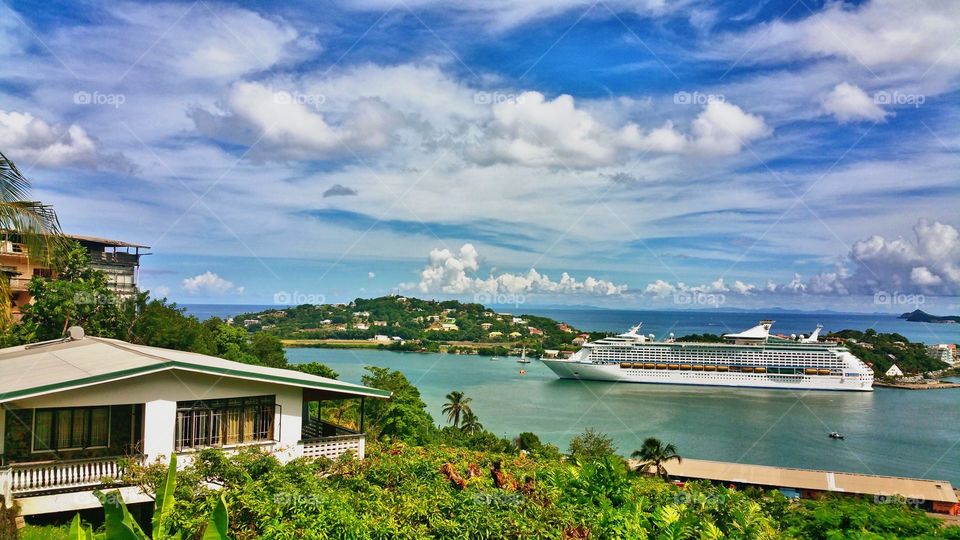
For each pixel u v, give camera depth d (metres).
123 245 67.50
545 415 117.31
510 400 134.62
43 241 17.89
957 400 148.88
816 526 12.66
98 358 19.77
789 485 52.22
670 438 100.12
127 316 47.25
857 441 102.00
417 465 15.19
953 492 49.78
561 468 14.91
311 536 10.29
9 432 15.48
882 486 50.75
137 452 16.47
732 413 123.75
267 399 18.09
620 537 11.27
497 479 14.29
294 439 18.36
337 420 51.88
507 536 11.16
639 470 53.69
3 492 14.41
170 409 16.52
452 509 11.88
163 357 18.95
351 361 184.88
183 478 13.34
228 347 62.62
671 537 11.27
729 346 158.50
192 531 10.48
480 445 54.62
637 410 125.00
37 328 39.66
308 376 19.78
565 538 11.48
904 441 102.38
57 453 16.08
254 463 13.89
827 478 53.34
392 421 50.31
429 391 144.25
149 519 16.22
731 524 12.44
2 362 20.91
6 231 16.86
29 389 14.71
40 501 14.77
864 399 146.00
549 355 191.00
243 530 10.83
